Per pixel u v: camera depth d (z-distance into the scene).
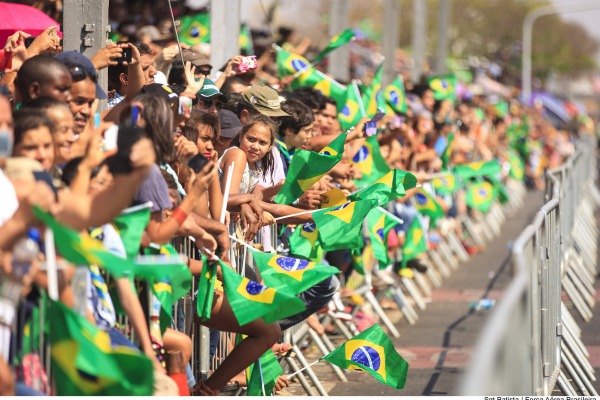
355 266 19.39
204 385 12.43
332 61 31.23
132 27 22.36
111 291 10.30
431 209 24.62
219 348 14.39
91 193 9.46
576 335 19.50
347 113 22.11
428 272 28.25
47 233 7.89
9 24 18.22
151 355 9.92
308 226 15.61
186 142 11.89
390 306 24.38
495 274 31.00
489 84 74.06
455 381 17.22
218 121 13.32
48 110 9.70
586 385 16.45
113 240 9.57
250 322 12.25
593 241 36.25
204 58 17.00
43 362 8.79
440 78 31.34
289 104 16.78
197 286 12.86
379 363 13.52
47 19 18.88
